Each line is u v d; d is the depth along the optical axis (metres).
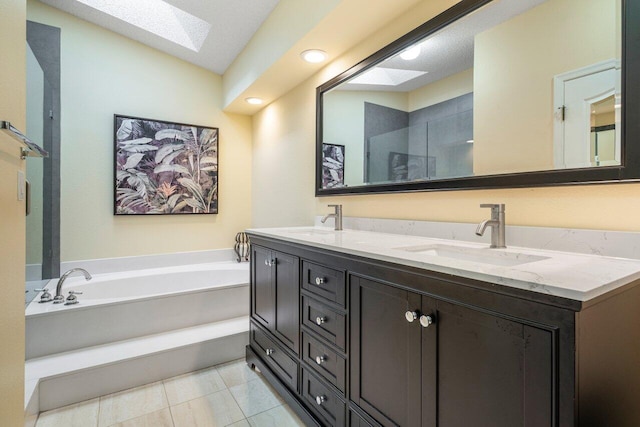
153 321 2.33
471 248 1.28
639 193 0.99
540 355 0.71
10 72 1.01
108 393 1.91
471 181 1.39
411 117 1.68
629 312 0.81
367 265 1.19
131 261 2.99
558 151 1.13
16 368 1.10
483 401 0.83
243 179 3.60
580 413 0.67
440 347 0.93
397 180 1.76
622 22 0.98
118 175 2.91
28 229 2.33
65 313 2.04
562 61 1.12
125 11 2.64
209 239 3.41
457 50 1.45
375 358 1.16
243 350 2.37
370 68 1.89
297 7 1.97
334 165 2.24
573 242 1.11
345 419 1.31
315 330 1.50
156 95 3.09
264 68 2.41
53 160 2.62
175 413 1.74
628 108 0.97
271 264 1.90
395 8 1.65
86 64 2.77
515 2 1.25
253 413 1.74
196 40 2.87
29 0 2.52
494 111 1.32
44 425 1.63
